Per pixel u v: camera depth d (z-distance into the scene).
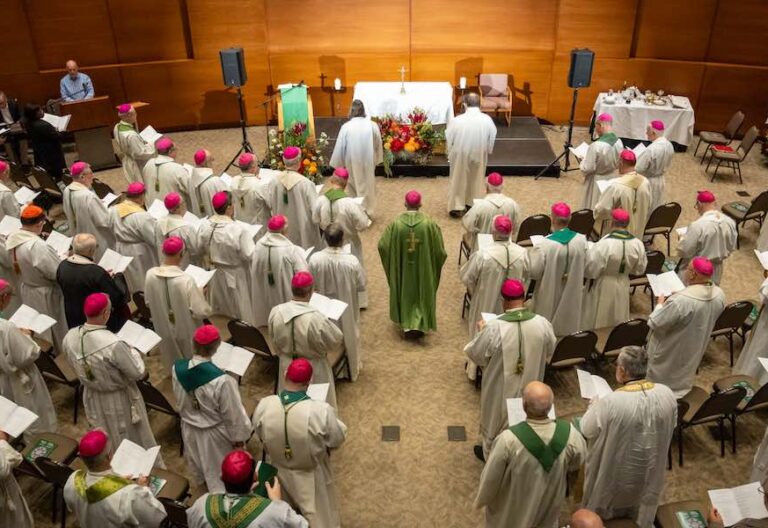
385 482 5.70
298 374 4.38
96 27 13.09
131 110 10.10
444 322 7.81
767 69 12.62
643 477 4.47
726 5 12.55
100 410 5.18
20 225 7.28
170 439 6.14
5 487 4.58
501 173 11.70
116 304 6.35
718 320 6.35
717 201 10.69
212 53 13.63
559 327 6.92
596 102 12.96
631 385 4.33
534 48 13.59
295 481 4.51
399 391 6.75
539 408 3.91
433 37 13.63
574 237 6.50
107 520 3.77
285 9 13.47
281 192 8.04
